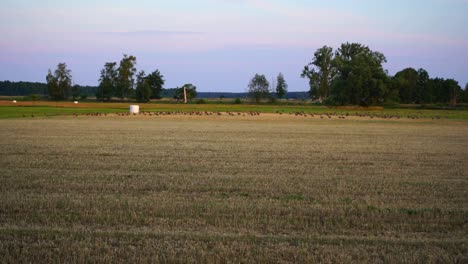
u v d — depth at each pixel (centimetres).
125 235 892
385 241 870
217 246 832
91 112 7500
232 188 1379
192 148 2536
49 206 1122
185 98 13788
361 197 1280
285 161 2020
